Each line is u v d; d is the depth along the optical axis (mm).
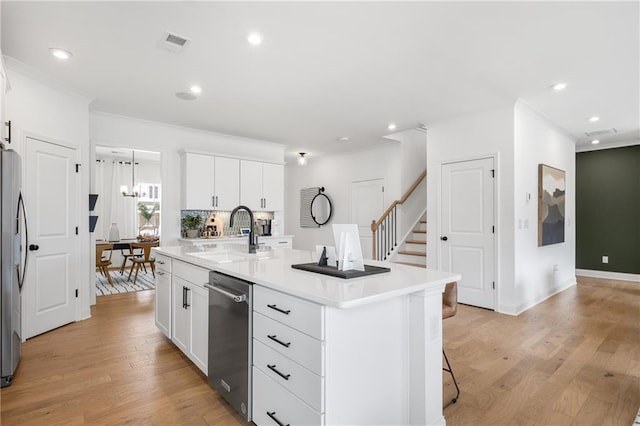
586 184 6477
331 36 2562
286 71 3180
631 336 3309
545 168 4684
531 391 2287
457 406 2105
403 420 1794
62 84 3453
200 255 2881
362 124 4996
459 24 2395
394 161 6449
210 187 5203
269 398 1717
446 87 3562
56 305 3465
